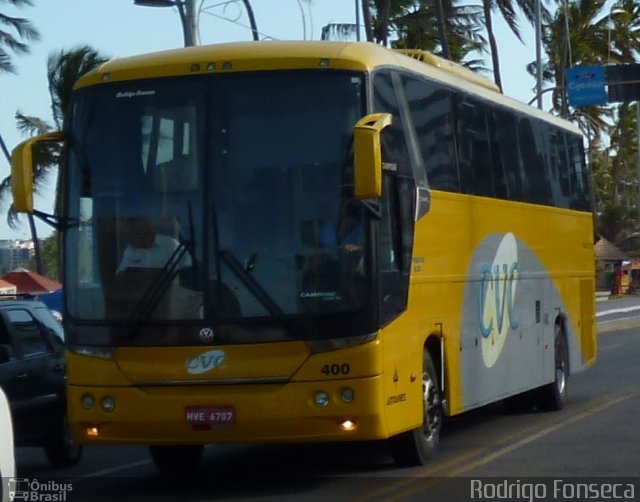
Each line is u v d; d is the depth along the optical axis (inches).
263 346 417.7
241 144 430.3
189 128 435.2
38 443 512.1
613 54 2452.0
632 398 729.0
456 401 513.3
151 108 440.5
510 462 490.9
